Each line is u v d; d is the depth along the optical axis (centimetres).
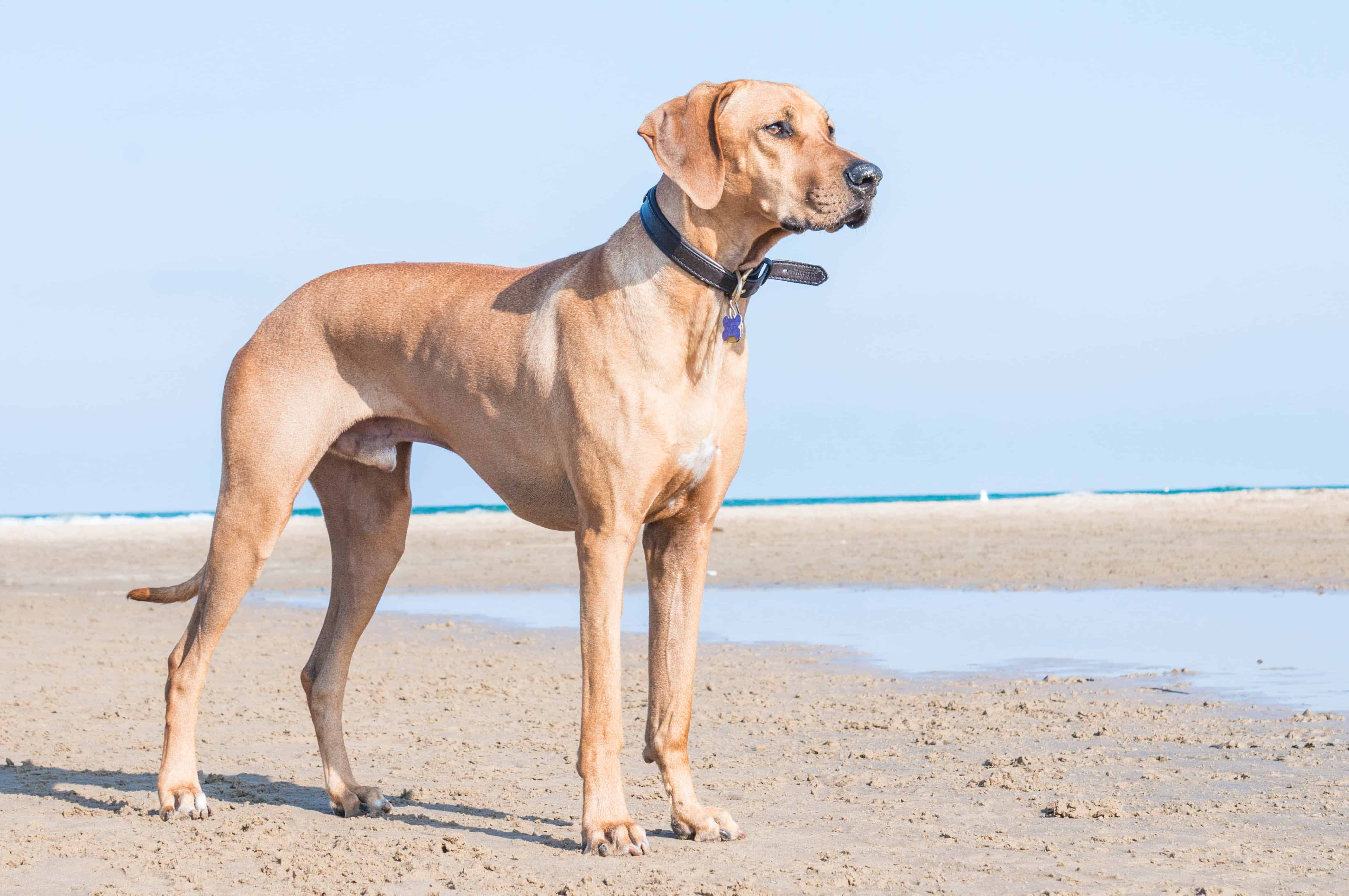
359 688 834
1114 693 745
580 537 427
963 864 393
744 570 1792
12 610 1434
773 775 550
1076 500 3906
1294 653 882
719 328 425
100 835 443
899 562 1812
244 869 398
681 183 413
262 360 486
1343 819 445
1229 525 2291
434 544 2722
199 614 485
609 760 422
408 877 385
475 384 458
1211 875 376
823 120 433
